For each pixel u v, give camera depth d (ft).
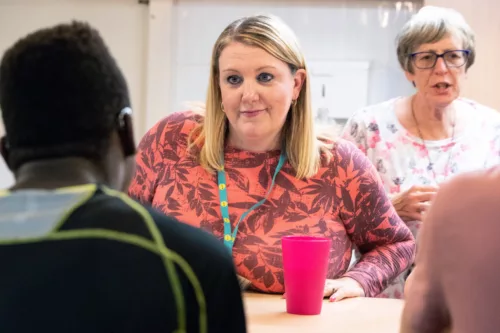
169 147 5.24
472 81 8.70
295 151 5.01
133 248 2.28
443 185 2.79
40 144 2.46
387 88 8.89
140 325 2.23
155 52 8.87
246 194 4.99
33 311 2.22
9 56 2.49
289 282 4.24
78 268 2.25
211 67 5.02
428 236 2.79
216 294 2.34
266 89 4.73
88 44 2.49
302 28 8.89
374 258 5.11
